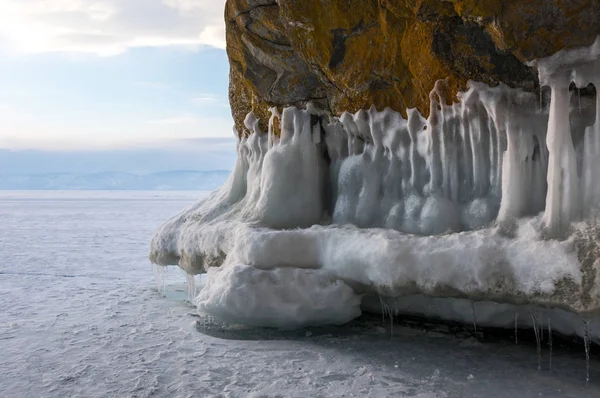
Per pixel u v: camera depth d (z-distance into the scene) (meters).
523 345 4.55
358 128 5.52
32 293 8.04
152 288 8.45
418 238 4.52
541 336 4.66
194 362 4.41
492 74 4.35
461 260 4.17
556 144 3.91
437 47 4.55
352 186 5.54
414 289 4.43
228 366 4.28
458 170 4.80
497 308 4.59
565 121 3.89
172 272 10.59
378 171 5.40
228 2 6.39
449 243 4.30
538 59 3.87
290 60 6.00
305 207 5.77
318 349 4.62
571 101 4.07
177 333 5.43
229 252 5.82
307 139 5.92
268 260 5.13
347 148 5.87
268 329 5.29
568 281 3.67
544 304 3.79
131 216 33.97
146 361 4.50
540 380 3.75
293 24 5.50
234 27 6.44
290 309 4.90
